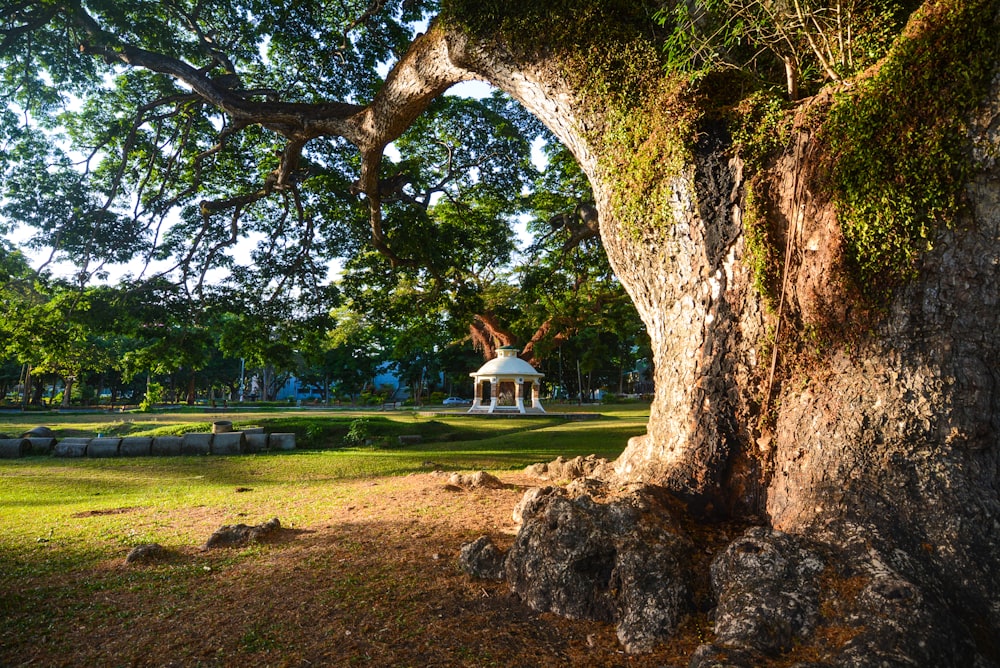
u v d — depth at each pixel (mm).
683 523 3799
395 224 13172
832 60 3713
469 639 3016
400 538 4832
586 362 46000
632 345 49562
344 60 11844
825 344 3516
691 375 4234
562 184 16531
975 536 2871
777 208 3867
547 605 3334
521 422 22719
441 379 63812
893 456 3148
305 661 2826
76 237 11883
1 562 4512
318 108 8844
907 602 2549
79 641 3107
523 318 27703
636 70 4602
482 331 32875
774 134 3857
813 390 3590
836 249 3352
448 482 7512
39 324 12133
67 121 12773
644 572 3139
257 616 3334
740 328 4012
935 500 2990
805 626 2680
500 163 14883
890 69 3145
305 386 68125
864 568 2807
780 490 3629
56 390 57812
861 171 3227
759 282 3846
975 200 3037
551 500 3719
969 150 3006
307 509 6414
